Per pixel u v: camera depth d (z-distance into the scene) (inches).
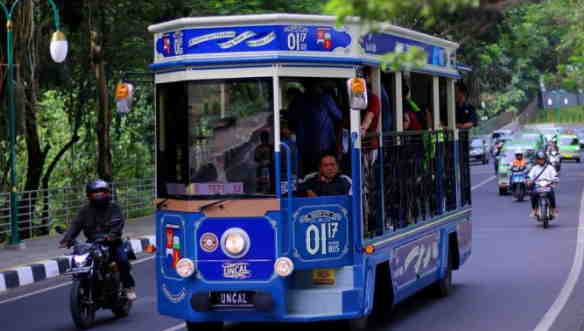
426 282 544.4
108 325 534.6
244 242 420.2
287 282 421.1
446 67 587.8
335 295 424.5
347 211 430.9
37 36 1086.4
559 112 5315.0
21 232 1081.4
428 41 547.5
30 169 1382.9
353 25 430.6
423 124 552.7
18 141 1284.4
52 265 808.9
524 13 1819.6
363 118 446.9
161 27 435.8
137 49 1259.2
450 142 605.3
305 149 430.0
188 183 428.1
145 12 1230.3
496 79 2593.5
